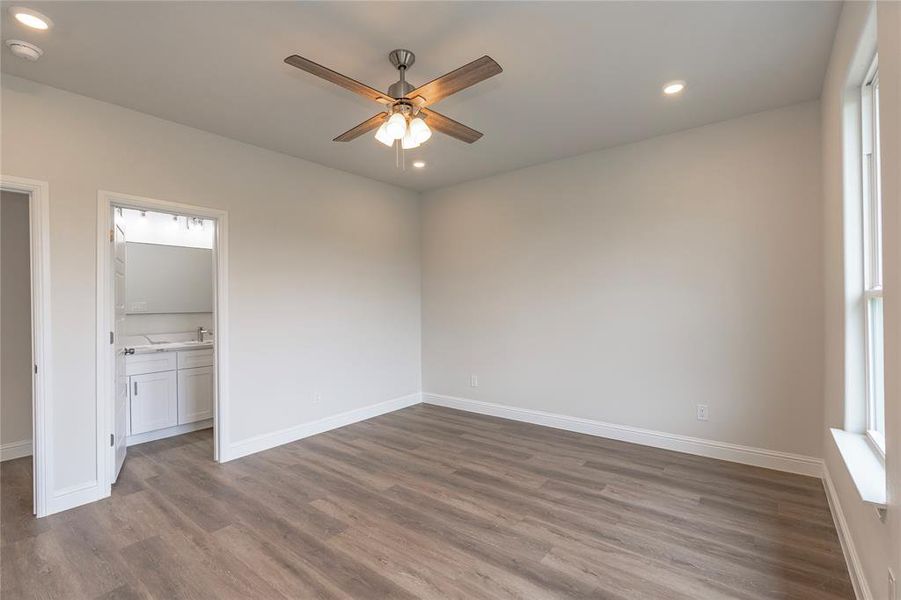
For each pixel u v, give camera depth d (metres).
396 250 5.24
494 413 4.91
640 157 3.87
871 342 2.20
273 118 3.30
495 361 4.89
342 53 2.48
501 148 4.02
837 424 2.54
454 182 5.12
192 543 2.38
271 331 3.94
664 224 3.76
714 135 3.51
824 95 2.85
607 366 4.09
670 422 3.75
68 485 2.79
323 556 2.26
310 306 4.27
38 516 2.66
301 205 4.21
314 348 4.30
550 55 2.53
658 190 3.78
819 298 3.12
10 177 2.62
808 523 2.52
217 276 3.59
